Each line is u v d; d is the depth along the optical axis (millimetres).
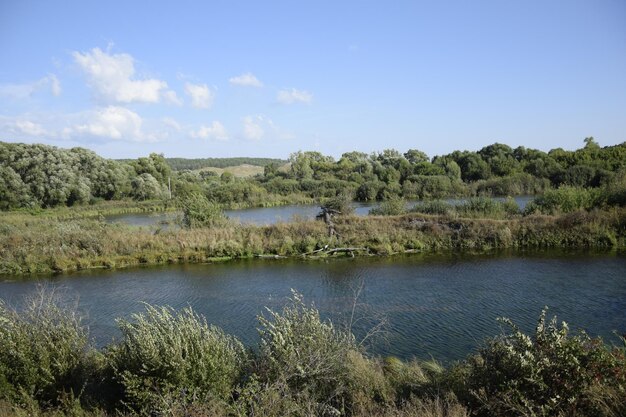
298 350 7859
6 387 7797
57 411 7473
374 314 16391
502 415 6273
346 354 8484
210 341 8164
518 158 77000
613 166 55875
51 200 62562
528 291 18406
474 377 7129
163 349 7715
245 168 149750
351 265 25031
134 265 27281
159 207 61875
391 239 29062
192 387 7086
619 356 6488
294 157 117688
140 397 7129
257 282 22109
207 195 64688
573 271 21109
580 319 15039
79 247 28719
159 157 87875
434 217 31031
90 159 70188
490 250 27266
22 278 24859
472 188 58062
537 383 6152
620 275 20031
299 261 26844
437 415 6395
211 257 28406
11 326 8625
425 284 20266
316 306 17625
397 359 11812
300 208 58156
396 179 72312
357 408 7305
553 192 33531
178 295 20297
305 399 7086
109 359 8766
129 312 17766
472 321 15312
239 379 8016
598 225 27203
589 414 5805
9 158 61812
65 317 9523
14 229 33594
